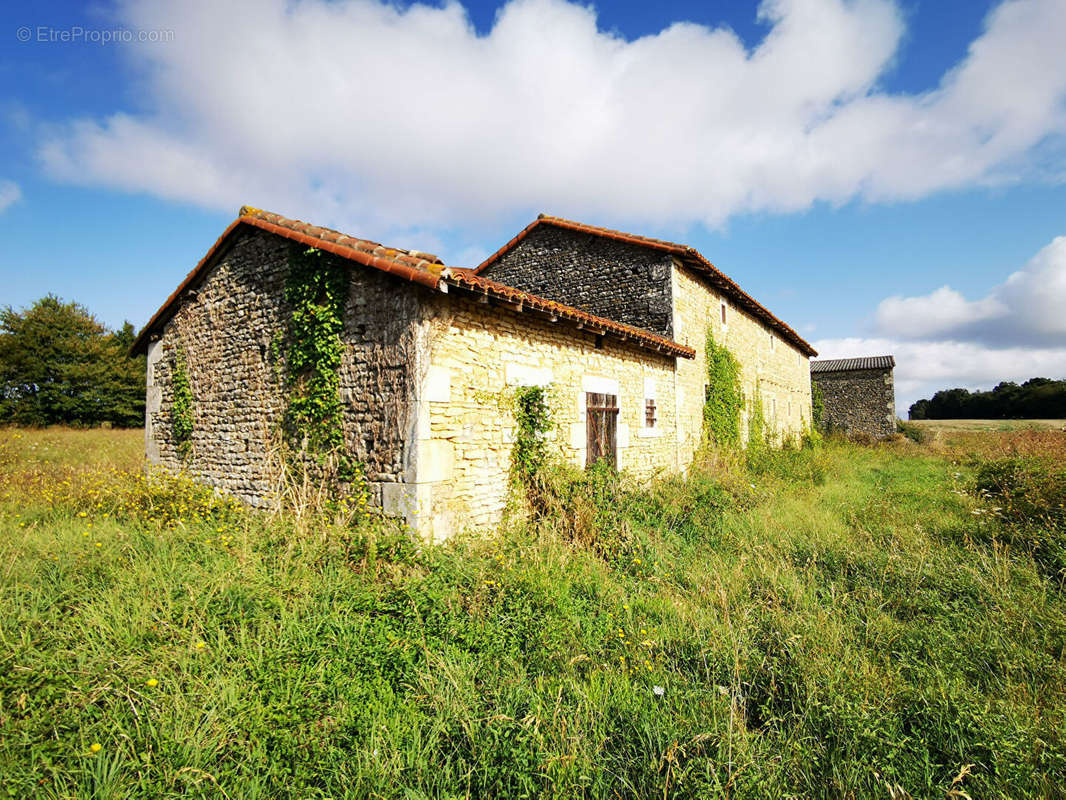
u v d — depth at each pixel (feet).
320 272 20.31
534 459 21.68
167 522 19.54
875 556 17.58
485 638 11.33
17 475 28.09
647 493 24.89
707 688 10.29
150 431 29.99
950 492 29.40
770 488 30.27
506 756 8.03
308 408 20.48
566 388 24.36
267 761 7.82
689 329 38.04
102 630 10.33
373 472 18.13
